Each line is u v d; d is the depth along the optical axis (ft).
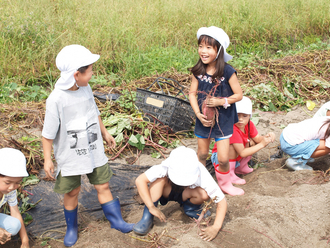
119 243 8.52
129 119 14.28
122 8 28.22
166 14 28.99
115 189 11.25
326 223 8.92
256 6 31.27
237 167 12.12
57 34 22.57
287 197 9.98
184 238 8.30
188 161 7.93
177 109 14.51
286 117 17.21
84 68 7.72
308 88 19.90
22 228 8.43
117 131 13.97
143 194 8.47
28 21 22.43
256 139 11.91
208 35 9.18
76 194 8.76
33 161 11.66
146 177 8.60
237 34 28.09
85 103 8.21
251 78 20.56
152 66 21.30
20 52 20.38
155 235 8.46
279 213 9.14
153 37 25.93
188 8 29.71
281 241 8.38
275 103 18.31
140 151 13.73
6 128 14.17
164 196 9.32
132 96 16.28
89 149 8.36
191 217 9.50
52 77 19.92
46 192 10.75
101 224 9.60
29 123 14.88
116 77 20.48
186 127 15.07
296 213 9.15
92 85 18.44
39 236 9.18
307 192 10.05
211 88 9.75
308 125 11.39
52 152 12.82
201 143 10.61
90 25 24.44
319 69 21.59
